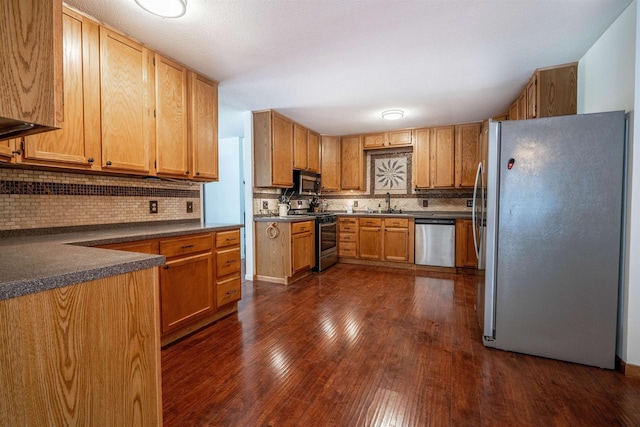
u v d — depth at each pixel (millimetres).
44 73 790
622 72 1863
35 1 775
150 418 1032
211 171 2838
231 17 1894
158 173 2332
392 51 2338
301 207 5180
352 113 4016
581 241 1896
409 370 1847
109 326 911
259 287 3650
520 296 2041
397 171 5316
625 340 1804
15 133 919
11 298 698
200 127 2717
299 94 3285
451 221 4395
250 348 2131
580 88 2455
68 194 2057
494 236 2088
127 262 952
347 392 1630
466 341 2238
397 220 4711
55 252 1138
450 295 3326
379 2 1757
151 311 1037
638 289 1756
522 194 2008
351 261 5098
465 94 3295
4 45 720
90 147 1897
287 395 1605
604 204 1843
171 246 2158
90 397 862
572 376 1783
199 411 1480
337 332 2391
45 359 765
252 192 3961
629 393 1612
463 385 1694
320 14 1866
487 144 2135
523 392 1631
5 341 696
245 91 3189
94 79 1911
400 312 2818
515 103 3453
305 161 4723
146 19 1918
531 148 1979
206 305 2477
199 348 2133
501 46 2258
